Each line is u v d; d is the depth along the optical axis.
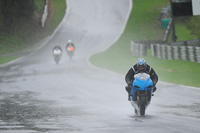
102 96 57.12
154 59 133.25
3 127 34.19
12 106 47.84
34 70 110.62
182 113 41.09
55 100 53.19
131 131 31.23
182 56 122.38
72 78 85.81
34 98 55.56
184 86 68.19
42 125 34.97
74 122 36.31
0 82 80.75
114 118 38.44
